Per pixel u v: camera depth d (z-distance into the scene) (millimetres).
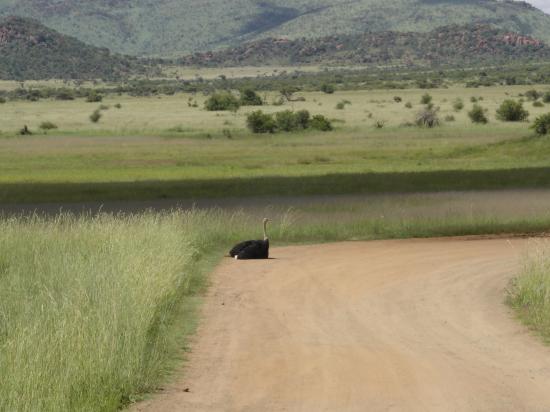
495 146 114062
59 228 42906
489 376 20328
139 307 23844
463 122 184375
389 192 72250
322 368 21031
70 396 17391
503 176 84125
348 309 28812
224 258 40719
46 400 16594
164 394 18828
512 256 40656
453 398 18422
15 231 39375
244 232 47562
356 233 49938
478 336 24859
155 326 24875
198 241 43906
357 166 100312
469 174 86688
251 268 37531
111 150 127688
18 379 17031
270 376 20297
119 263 29766
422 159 108688
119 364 19094
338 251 43156
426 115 175000
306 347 23359
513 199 63719
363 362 21656
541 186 75500
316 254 42031
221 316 27578
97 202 67625
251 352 22719
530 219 53312
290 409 17641
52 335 19891
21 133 169500
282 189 75562
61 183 83188
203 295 31172
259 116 165500
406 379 20000
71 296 24562
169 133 166625
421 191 72375
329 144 134500
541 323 26250
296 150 124312
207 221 48250
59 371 17984
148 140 149500
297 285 33219
